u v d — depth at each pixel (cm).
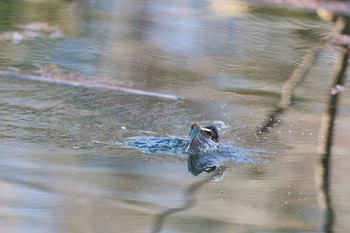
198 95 2367
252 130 2053
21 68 2517
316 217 1491
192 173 1720
